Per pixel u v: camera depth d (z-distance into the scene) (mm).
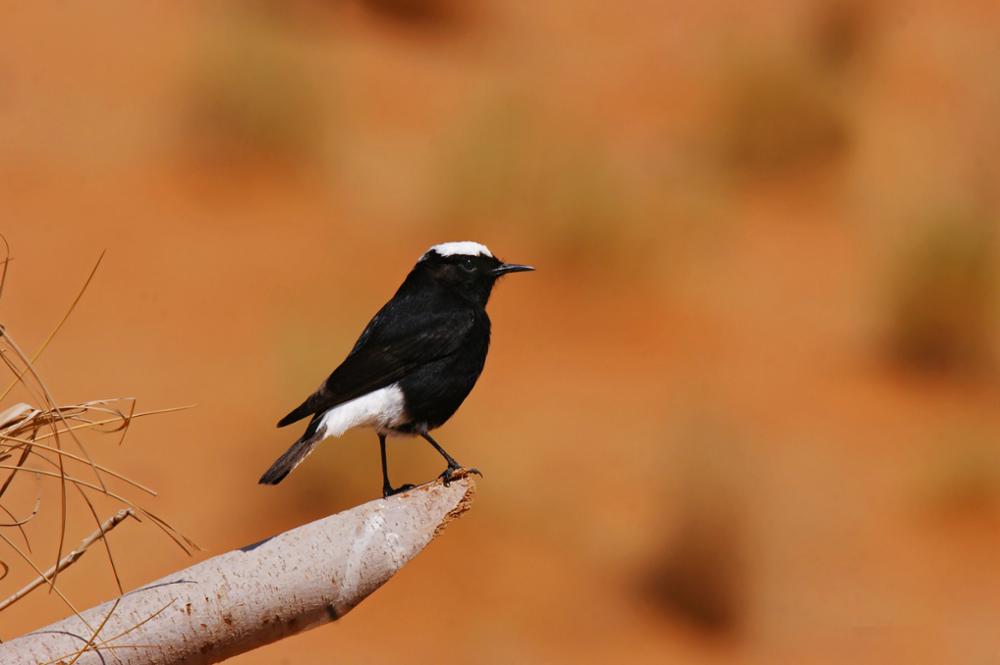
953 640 14398
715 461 15461
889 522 16484
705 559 14727
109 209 20938
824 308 22062
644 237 22094
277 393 16344
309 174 23219
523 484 15867
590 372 19234
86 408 3477
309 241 21391
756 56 27078
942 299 20844
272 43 24422
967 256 20969
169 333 18156
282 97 23359
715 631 14516
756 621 14484
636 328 20750
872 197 25406
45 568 13094
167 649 3480
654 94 28703
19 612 12484
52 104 23406
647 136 26672
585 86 28875
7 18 25703
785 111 26328
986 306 21000
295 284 19969
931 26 32031
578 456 16766
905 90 29453
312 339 17078
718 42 29359
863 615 14711
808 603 14891
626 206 22141
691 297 21812
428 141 24875
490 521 15391
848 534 16000
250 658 12672
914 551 15953
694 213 23641
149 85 24297
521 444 16734
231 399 16797
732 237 23734
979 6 33406
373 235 21938
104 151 22453
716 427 16281
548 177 22359
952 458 17250
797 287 22641
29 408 3406
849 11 31094
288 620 3672
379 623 13586
